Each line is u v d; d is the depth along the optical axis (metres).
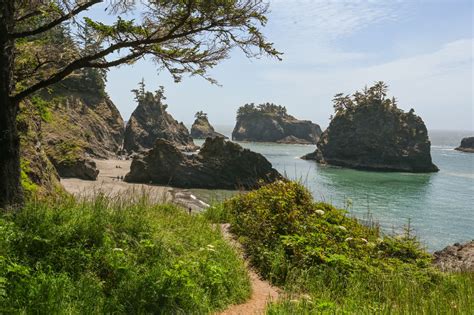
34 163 13.84
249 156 54.03
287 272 8.33
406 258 9.62
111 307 5.59
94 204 8.46
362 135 104.25
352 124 107.62
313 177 73.19
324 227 10.21
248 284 7.79
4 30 8.02
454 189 60.19
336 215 11.40
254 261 9.41
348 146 105.50
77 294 5.57
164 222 9.34
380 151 99.75
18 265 5.49
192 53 8.90
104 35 8.05
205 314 6.13
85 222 7.10
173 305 5.96
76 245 6.56
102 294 5.77
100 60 8.73
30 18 9.25
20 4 8.45
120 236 7.36
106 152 82.50
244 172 53.53
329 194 52.06
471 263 12.12
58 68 9.44
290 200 11.43
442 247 27.12
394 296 7.20
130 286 6.00
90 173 46.50
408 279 7.96
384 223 33.91
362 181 69.44
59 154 47.03
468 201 48.28
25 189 11.17
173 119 133.50
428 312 5.90
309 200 12.02
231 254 8.96
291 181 13.00
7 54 8.22
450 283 8.24
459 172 89.19
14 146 8.34
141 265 6.66
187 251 8.06
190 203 36.84
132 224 7.82
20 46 9.27
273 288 8.00
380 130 102.62
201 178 52.47
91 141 79.19
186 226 9.97
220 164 53.22
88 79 95.88
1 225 6.55
